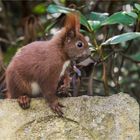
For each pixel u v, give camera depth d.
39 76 9.23
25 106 9.01
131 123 9.02
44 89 9.22
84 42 9.57
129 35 9.39
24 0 15.54
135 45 13.68
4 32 16.36
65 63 9.43
